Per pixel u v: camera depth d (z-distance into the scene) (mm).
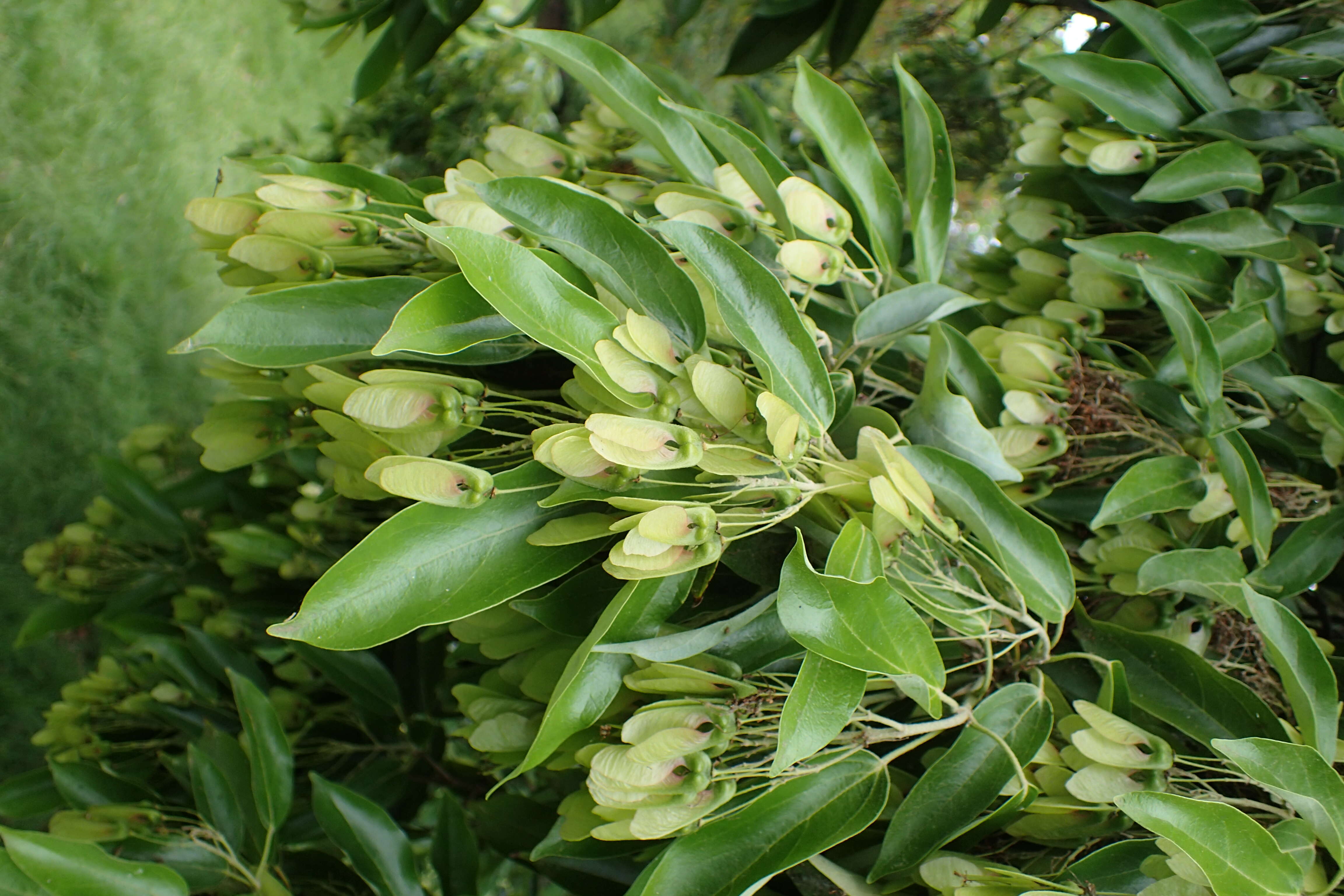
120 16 1432
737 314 373
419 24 677
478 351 386
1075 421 452
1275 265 477
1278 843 370
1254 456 453
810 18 666
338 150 1209
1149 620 450
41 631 692
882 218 443
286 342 384
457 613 357
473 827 587
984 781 385
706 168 440
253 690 484
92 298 1280
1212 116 486
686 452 353
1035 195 540
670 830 364
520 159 457
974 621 392
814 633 354
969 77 968
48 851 414
